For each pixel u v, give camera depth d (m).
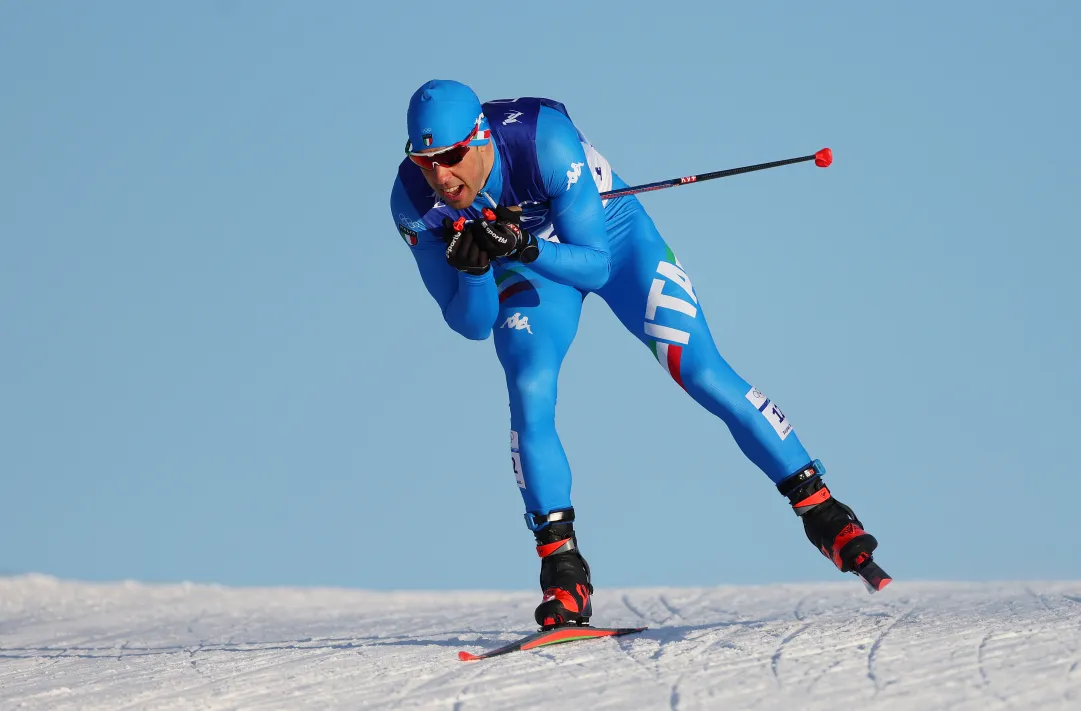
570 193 15.84
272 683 13.87
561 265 15.45
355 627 24.64
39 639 26.20
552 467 16.39
